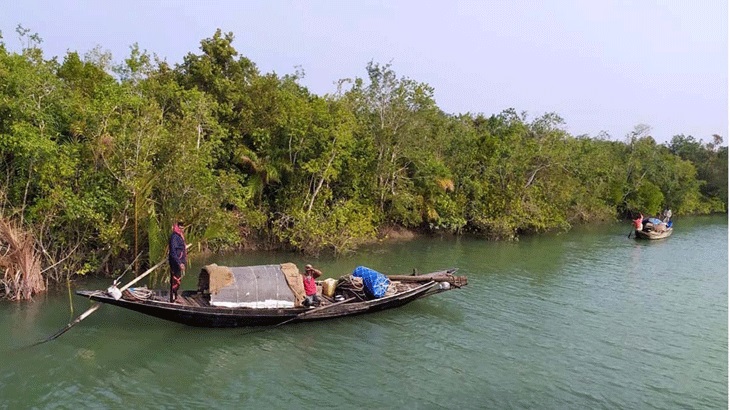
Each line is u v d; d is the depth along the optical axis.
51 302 15.55
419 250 28.73
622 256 30.02
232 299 13.76
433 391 11.43
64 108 17.44
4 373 11.26
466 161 35.16
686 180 62.19
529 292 20.25
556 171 39.00
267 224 25.67
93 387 10.92
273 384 11.42
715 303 19.61
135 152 17.73
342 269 23.05
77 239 17.61
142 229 18.44
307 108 25.62
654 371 13.07
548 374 12.61
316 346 13.56
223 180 20.83
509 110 43.81
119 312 14.99
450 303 18.05
